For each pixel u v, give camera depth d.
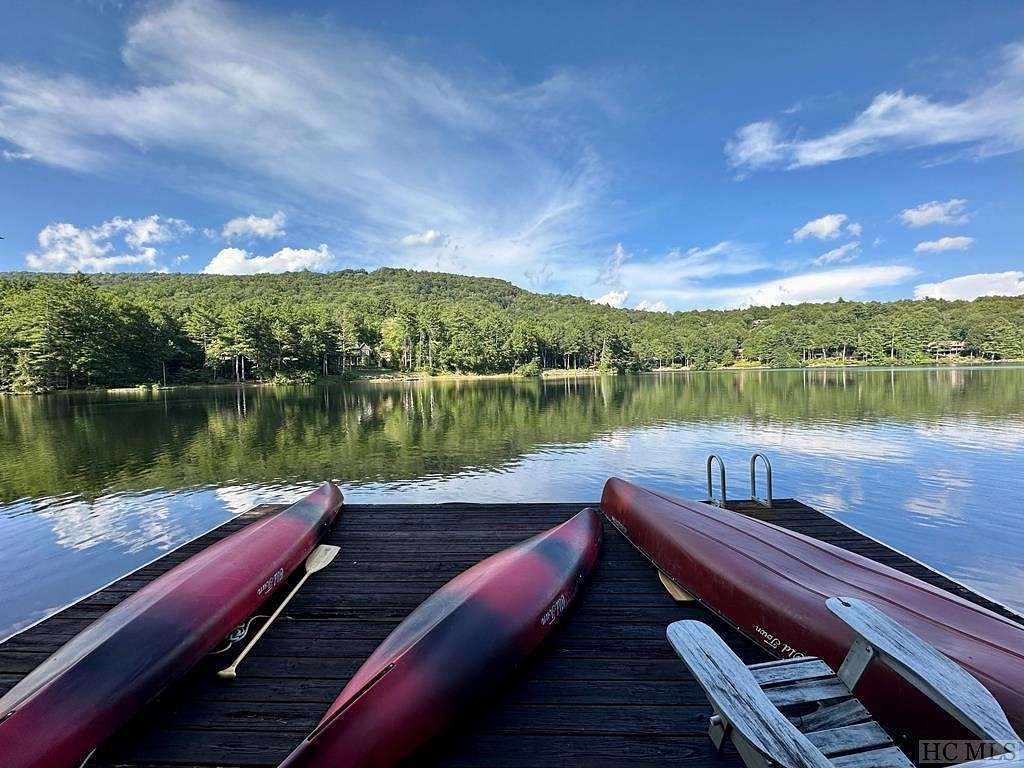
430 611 3.01
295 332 62.09
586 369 92.00
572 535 4.31
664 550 4.09
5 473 13.54
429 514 5.80
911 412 22.98
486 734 2.46
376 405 33.31
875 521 8.91
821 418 21.77
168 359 56.19
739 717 1.54
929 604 2.86
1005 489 10.70
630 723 2.51
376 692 2.32
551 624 3.22
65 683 2.43
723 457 14.36
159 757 2.38
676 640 1.90
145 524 9.36
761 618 3.08
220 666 3.05
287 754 2.39
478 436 19.16
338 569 4.41
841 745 1.71
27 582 7.01
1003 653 2.37
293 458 15.29
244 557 3.85
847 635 2.65
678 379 62.78
